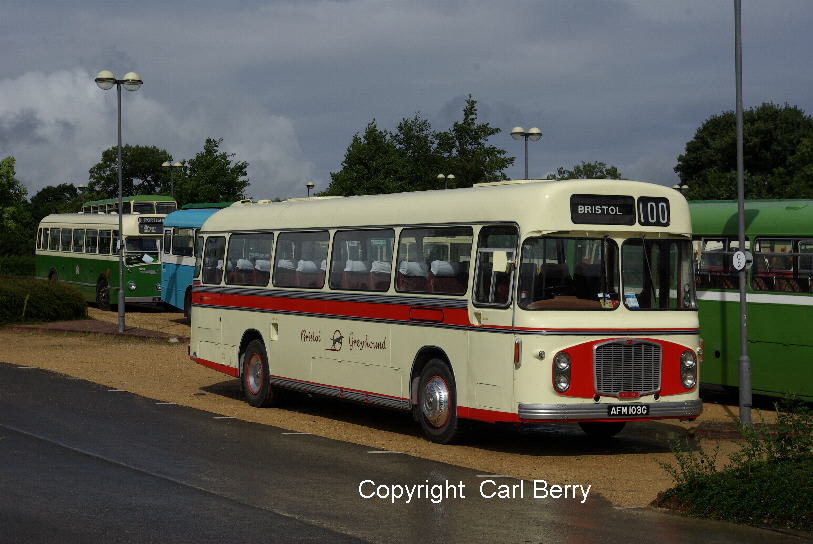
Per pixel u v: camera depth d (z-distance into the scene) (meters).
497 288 12.48
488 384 12.52
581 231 12.42
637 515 9.31
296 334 16.30
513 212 12.45
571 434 14.65
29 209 107.94
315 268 15.96
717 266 17.81
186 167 55.84
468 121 59.03
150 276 38.72
